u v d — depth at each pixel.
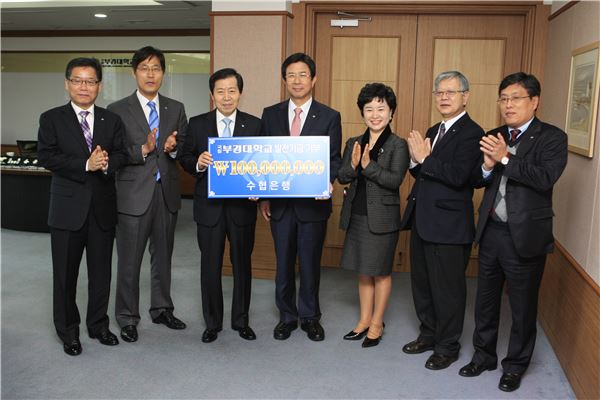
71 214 2.89
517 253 2.58
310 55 4.55
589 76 2.84
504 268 2.65
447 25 4.46
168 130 3.24
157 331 3.37
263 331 3.38
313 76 3.08
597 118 2.69
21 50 9.71
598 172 2.63
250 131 3.11
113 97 9.45
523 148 2.57
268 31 4.33
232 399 2.55
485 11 4.29
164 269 3.40
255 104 4.41
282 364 2.93
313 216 3.14
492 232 2.67
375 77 4.62
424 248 2.90
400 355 3.06
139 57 3.11
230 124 3.12
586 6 3.06
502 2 4.24
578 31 3.21
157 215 3.28
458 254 2.81
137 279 3.26
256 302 3.95
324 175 2.96
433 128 3.00
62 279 2.96
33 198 6.24
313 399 2.56
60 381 2.70
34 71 9.84
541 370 2.91
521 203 2.53
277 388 2.66
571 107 3.21
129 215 3.16
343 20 4.57
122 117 3.16
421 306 3.09
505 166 2.48
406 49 4.54
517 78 2.53
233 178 2.98
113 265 4.86
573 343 2.75
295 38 4.53
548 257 3.54
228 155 2.97
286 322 3.30
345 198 3.18
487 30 4.41
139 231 3.19
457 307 2.86
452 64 4.50
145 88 3.14
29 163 6.46
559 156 2.48
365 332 3.30
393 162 2.98
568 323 2.89
